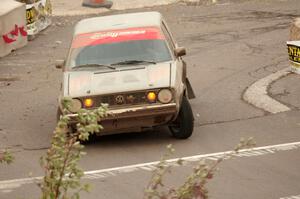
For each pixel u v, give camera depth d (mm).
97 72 22422
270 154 20969
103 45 23219
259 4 55438
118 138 23500
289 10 51875
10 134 24922
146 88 21453
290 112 25641
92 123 10258
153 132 23969
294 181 18375
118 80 21844
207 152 21375
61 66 23266
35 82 34844
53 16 56000
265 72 33219
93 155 21766
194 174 9844
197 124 24781
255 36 43125
